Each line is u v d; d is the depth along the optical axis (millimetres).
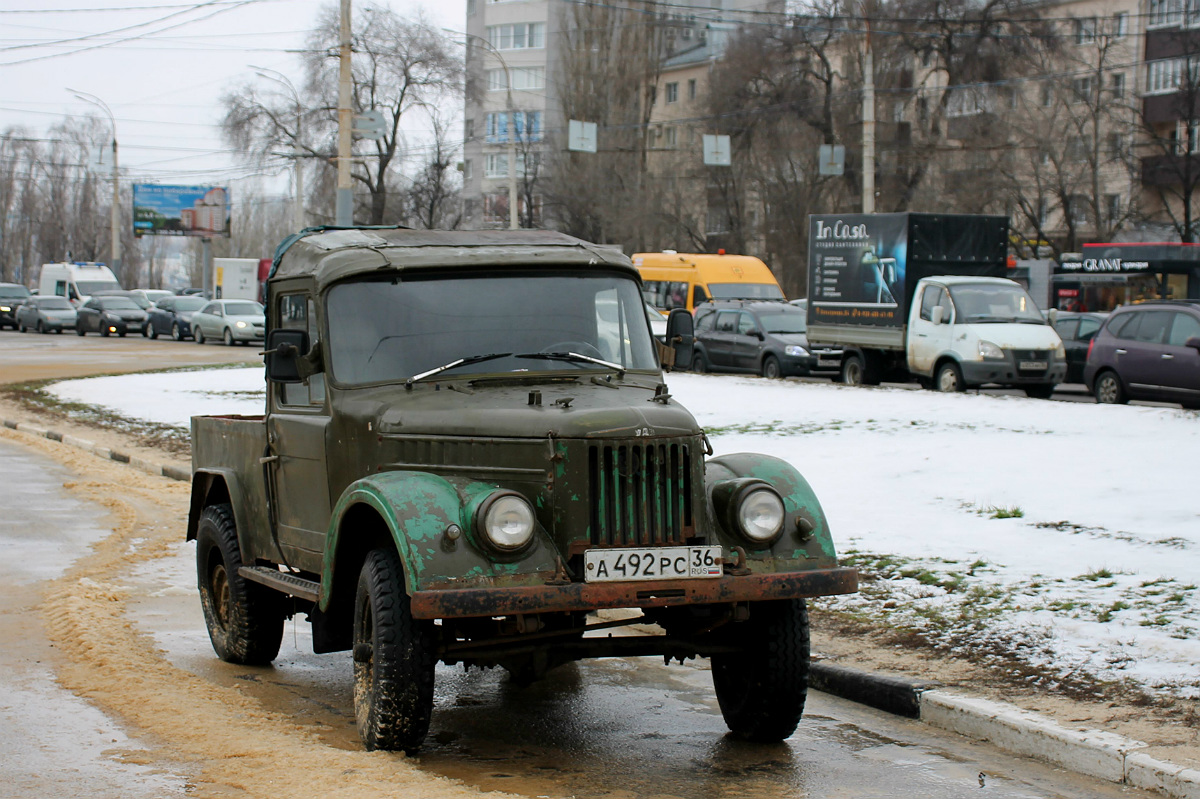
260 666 7949
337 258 6785
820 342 29094
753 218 60125
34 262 125312
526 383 6441
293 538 7168
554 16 87125
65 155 114750
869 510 11773
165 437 20281
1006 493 12195
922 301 25828
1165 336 21703
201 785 5309
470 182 83438
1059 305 42750
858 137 52906
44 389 28531
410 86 60875
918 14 51594
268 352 7301
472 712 6930
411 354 6547
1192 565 9039
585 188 61625
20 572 10430
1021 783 5789
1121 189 57594
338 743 6141
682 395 23250
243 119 59844
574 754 6141
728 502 5918
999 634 7816
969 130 51625
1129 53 57438
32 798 5199
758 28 56844
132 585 10148
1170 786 5527
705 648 6180
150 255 133250
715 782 5715
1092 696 6672
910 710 6922
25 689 6949
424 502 5633
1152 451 14375
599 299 6902
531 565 5527
